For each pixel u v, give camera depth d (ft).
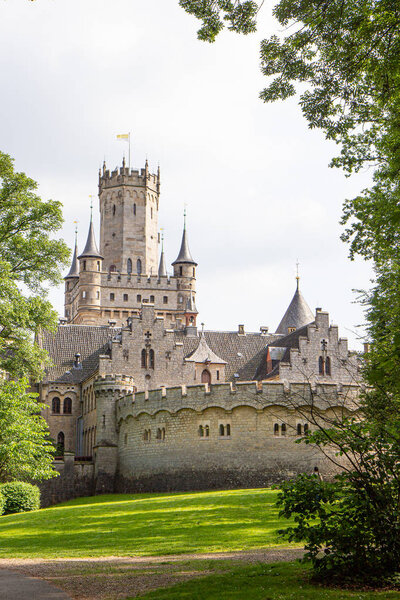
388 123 88.84
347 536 60.08
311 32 68.28
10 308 157.28
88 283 386.93
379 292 101.86
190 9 68.03
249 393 200.34
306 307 353.10
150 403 220.23
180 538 102.53
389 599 53.16
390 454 61.46
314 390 195.31
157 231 422.82
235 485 198.39
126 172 414.41
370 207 101.24
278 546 90.22
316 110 75.92
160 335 266.16
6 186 171.63
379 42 66.08
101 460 234.38
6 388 166.71
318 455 194.39
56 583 66.28
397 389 68.18
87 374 283.59
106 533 113.19
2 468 176.96
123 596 58.44
